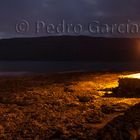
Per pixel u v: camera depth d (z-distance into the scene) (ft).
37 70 129.29
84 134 29.22
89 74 79.15
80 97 46.93
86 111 38.81
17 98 46.78
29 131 31.71
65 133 30.12
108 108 38.63
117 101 44.04
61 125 33.22
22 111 39.55
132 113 29.55
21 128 32.63
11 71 123.85
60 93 50.49
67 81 65.67
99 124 33.04
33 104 43.27
